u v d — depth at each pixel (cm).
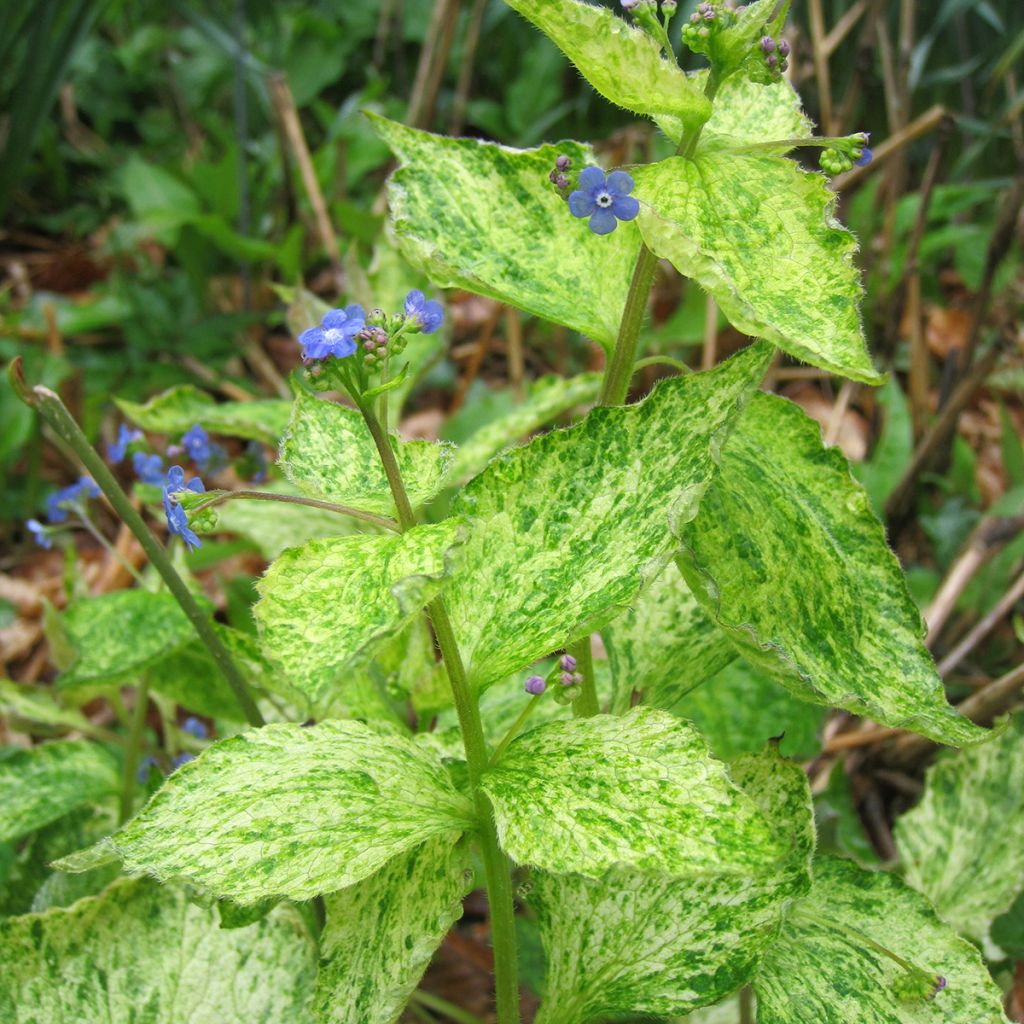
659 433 13
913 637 14
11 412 34
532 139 44
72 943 17
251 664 19
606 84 13
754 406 15
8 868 22
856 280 12
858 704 13
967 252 38
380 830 13
